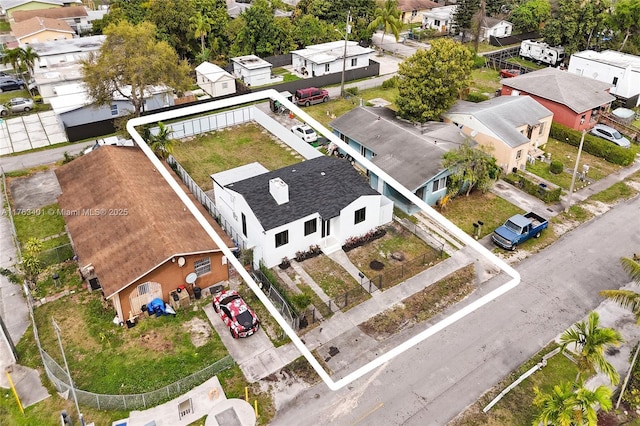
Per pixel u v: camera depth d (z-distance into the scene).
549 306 27.45
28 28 67.88
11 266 30.12
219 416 21.23
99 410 21.56
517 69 63.50
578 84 49.09
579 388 19.55
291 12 83.19
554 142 46.41
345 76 62.47
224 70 59.81
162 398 21.98
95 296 27.77
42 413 21.41
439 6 92.19
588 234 33.59
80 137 46.41
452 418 21.42
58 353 24.23
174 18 64.19
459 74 43.50
